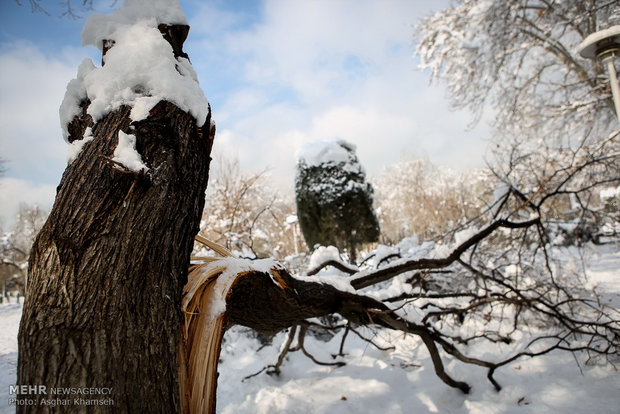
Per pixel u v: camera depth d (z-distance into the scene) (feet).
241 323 8.84
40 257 4.15
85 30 5.70
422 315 14.39
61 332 3.71
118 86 5.16
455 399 14.21
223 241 25.99
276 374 18.85
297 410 15.05
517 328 17.87
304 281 9.23
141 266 4.32
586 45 15.01
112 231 4.27
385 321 11.90
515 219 18.65
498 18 31.63
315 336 23.06
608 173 20.45
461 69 37.24
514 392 13.48
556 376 13.98
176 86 5.27
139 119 4.96
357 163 32.94
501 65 34.71
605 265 28.43
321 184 31.40
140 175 4.53
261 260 8.23
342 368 18.72
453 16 36.40
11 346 27.66
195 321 5.62
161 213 4.66
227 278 6.42
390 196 102.58
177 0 6.38
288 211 52.24
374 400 15.08
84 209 4.31
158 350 4.18
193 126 5.51
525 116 38.01
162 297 4.47
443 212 66.39
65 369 3.56
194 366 5.19
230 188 37.70
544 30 34.09
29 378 3.54
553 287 17.53
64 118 5.51
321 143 32.81
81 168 4.63
